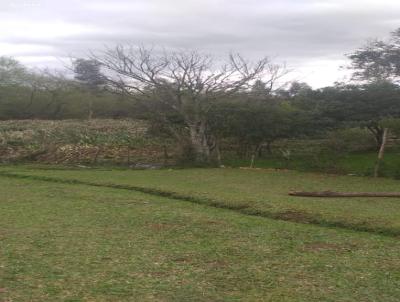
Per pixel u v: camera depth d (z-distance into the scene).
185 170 24.98
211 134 29.12
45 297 6.45
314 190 17.42
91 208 13.55
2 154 30.50
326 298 6.63
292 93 32.78
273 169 25.61
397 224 11.08
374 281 7.37
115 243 9.49
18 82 47.91
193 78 28.50
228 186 18.09
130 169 25.77
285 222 11.96
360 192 16.69
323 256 8.77
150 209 13.47
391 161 24.77
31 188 17.89
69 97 45.06
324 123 27.56
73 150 30.92
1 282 7.00
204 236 10.23
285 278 7.47
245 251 9.04
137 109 31.80
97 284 7.00
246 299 6.54
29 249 8.88
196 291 6.82
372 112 27.16
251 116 27.75
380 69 35.69
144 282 7.15
